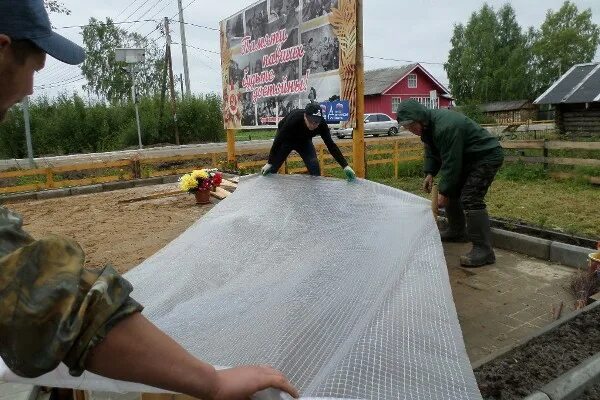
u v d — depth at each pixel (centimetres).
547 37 5997
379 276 233
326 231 332
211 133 2980
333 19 700
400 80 4025
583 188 918
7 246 75
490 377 251
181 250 332
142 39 5091
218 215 417
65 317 71
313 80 766
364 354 151
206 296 242
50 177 1118
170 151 2188
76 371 74
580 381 236
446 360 159
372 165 1247
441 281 228
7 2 75
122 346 74
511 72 5344
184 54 3162
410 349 161
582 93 1598
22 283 71
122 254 570
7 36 75
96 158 2023
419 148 1307
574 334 296
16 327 71
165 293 259
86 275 77
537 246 499
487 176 462
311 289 222
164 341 78
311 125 541
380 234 313
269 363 155
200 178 855
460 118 462
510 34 5756
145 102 2994
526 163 1095
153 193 1005
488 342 329
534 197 845
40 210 884
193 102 2956
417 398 137
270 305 208
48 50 80
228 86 1097
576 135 1573
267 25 895
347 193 435
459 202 538
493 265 481
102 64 5378
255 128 1010
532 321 358
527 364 264
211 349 175
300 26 789
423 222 337
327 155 1378
